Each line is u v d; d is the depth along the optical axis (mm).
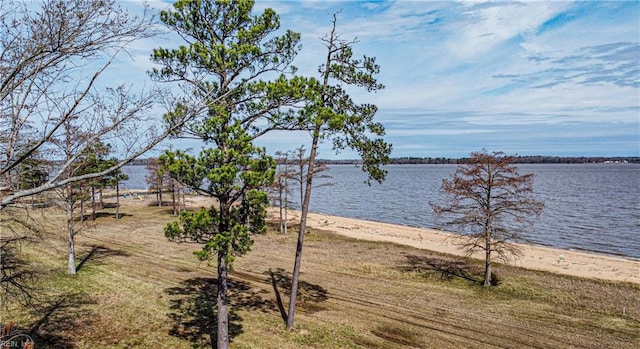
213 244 11047
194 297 18453
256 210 11977
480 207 23641
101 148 7441
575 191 90812
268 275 23516
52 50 5875
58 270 21328
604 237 42250
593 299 20734
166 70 11586
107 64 6543
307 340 14398
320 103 12727
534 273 26109
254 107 11984
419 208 68375
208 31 12086
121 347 13086
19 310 15555
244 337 14305
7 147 6836
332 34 15039
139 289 19156
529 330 16469
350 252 31234
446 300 20016
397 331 15828
